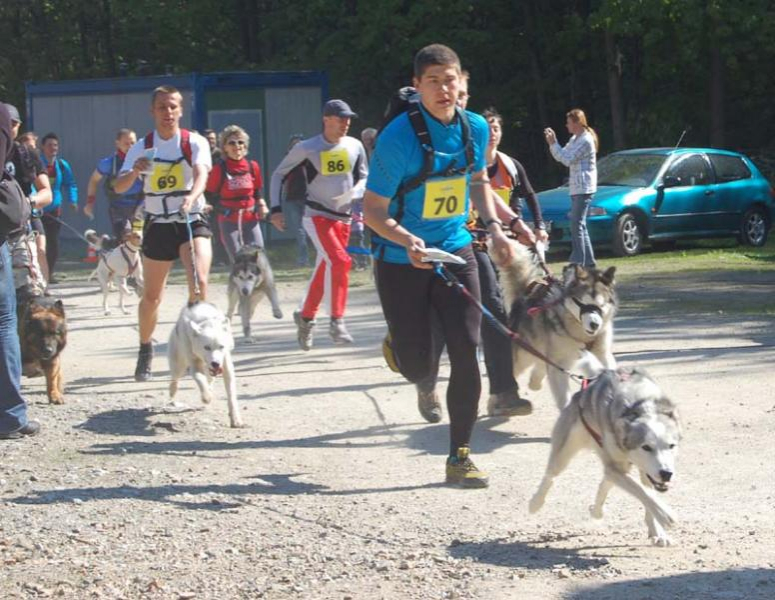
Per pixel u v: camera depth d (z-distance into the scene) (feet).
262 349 41.45
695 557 18.80
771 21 88.89
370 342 41.96
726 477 23.54
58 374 32.45
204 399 30.37
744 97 104.68
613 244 69.15
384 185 22.97
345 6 105.70
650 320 44.62
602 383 19.52
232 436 28.43
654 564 18.51
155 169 32.89
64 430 28.99
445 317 23.44
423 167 22.98
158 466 25.61
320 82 87.35
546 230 32.73
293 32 108.78
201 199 33.45
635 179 71.77
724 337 39.91
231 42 115.14
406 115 23.02
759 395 30.73
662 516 18.62
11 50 121.70
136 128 86.74
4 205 27.30
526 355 28.53
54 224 64.75
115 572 19.04
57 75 122.21
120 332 46.91
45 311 31.99
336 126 38.60
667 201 71.15
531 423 28.94
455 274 23.48
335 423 29.58
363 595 17.67
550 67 107.14
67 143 91.15
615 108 99.81
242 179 53.83
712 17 89.10
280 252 80.43
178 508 22.44
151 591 18.16
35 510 22.40
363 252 41.29
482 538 20.21
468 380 23.45
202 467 25.50
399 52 100.68
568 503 22.16
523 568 18.54
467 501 22.53
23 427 28.32
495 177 31.04
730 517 20.97
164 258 33.78
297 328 43.70
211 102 83.41
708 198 73.10
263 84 84.94
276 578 18.57
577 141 59.11
